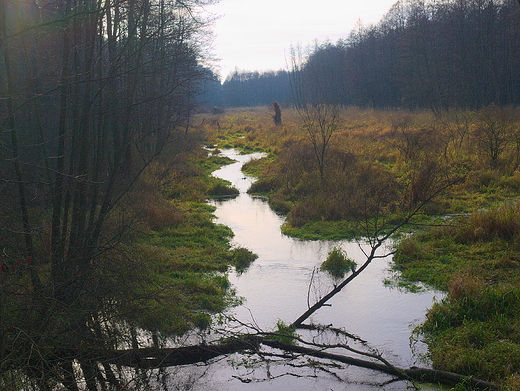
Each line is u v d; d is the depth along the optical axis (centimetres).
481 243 1041
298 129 3256
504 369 567
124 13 821
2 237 568
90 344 587
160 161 1891
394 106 5681
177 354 654
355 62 6419
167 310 725
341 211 1372
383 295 849
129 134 834
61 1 705
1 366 483
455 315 712
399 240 1149
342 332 707
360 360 629
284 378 613
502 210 1128
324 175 1716
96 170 751
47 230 728
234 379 616
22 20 664
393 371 603
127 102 848
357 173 1688
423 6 5234
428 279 901
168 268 962
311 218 1380
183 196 1673
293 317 773
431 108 4094
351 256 1071
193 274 931
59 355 589
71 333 573
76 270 631
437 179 1523
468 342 635
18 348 535
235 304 825
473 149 1956
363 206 1337
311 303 824
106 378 602
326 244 1171
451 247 1045
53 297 579
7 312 541
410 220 1283
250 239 1231
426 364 623
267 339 688
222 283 903
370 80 6275
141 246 953
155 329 705
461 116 2942
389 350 661
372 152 2162
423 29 4950
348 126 3431
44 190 766
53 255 646
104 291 648
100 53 739
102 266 679
